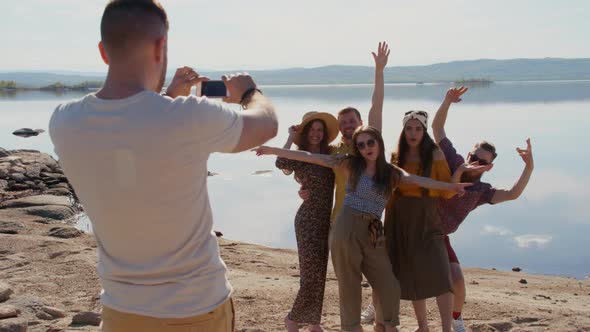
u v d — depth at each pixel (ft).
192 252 7.39
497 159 80.18
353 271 16.49
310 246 17.52
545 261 38.73
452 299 16.80
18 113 203.31
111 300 7.54
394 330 16.26
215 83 8.87
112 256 7.50
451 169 18.01
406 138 17.33
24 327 17.12
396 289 16.39
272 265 29.81
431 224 16.93
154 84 7.47
